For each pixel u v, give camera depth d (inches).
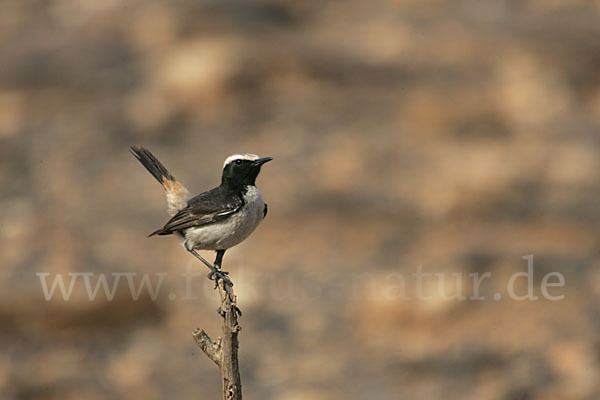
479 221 705.6
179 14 1051.3
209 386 534.9
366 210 709.9
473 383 513.0
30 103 930.1
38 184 774.5
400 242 673.0
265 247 673.0
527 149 812.6
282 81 935.7
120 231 684.7
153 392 526.9
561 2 1178.0
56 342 573.6
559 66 964.6
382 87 925.8
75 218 708.7
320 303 602.5
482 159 784.9
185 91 917.8
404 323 580.1
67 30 1110.4
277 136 831.7
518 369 520.7
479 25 1082.1
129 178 779.4
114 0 1156.5
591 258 633.6
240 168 337.7
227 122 871.1
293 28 1071.0
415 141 829.8
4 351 561.0
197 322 594.2
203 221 333.1
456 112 870.4
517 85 911.7
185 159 807.1
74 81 965.2
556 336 542.0
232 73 925.8
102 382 538.9
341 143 821.2
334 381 524.7
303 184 755.4
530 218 701.9
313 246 667.4
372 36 1043.9
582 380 507.5
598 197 731.4
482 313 578.2
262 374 538.6
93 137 856.3
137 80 956.6
